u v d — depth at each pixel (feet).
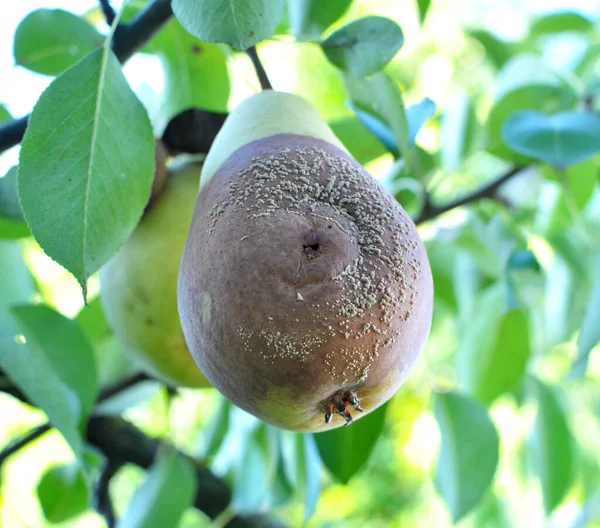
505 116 1.61
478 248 1.67
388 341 0.83
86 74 0.96
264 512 1.73
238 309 0.82
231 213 0.86
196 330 0.87
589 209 1.78
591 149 1.34
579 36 1.90
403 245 0.86
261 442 1.59
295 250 0.83
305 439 1.45
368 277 0.83
